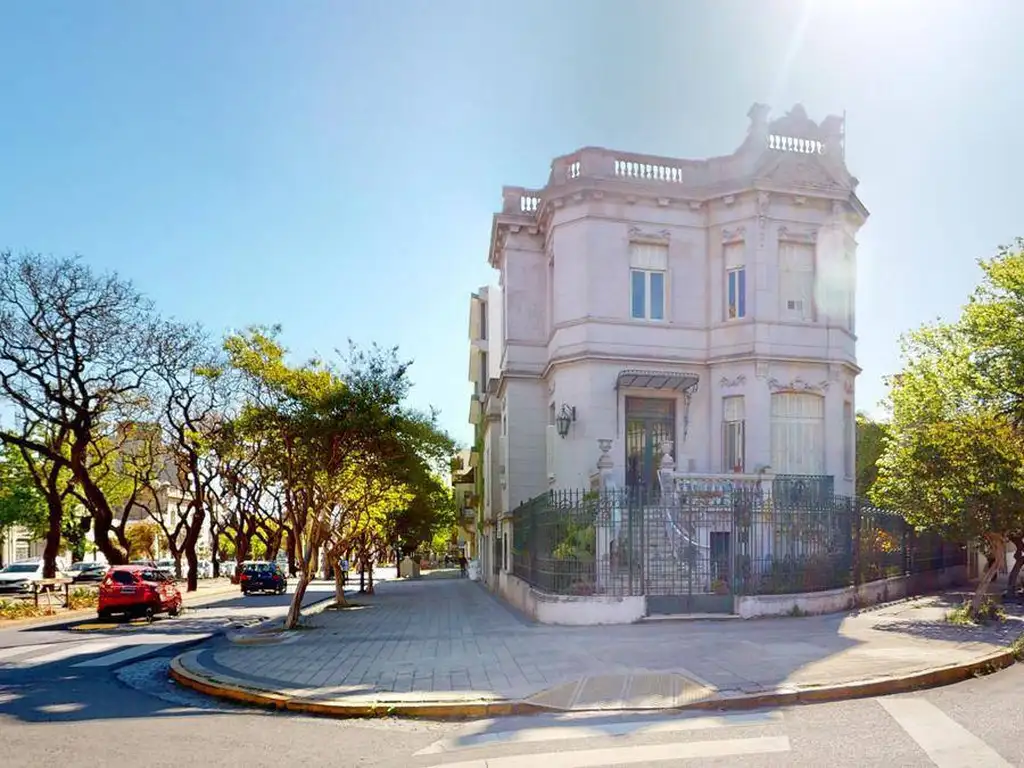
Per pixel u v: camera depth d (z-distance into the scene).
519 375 26.72
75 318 28.80
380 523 31.22
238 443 26.62
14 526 62.06
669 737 7.58
